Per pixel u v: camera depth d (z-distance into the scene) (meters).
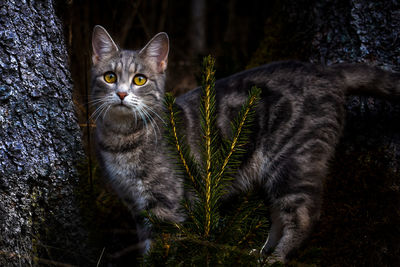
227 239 1.84
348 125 3.15
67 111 2.65
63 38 2.70
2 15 2.28
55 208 2.59
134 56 2.90
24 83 2.39
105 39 2.92
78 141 2.75
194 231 1.90
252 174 3.03
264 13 6.53
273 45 3.95
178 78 5.34
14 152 2.36
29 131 2.43
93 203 2.93
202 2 7.04
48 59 2.52
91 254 2.84
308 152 2.90
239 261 1.73
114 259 3.05
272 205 3.03
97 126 2.90
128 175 2.81
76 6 4.73
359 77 2.90
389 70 2.99
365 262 2.82
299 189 2.91
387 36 3.01
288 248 2.85
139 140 2.78
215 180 1.87
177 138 1.96
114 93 2.74
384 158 3.01
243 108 1.87
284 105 2.88
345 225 2.95
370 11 3.05
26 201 2.43
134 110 2.76
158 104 2.94
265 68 3.06
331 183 3.12
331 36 3.29
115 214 3.24
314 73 2.96
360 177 3.04
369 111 3.08
